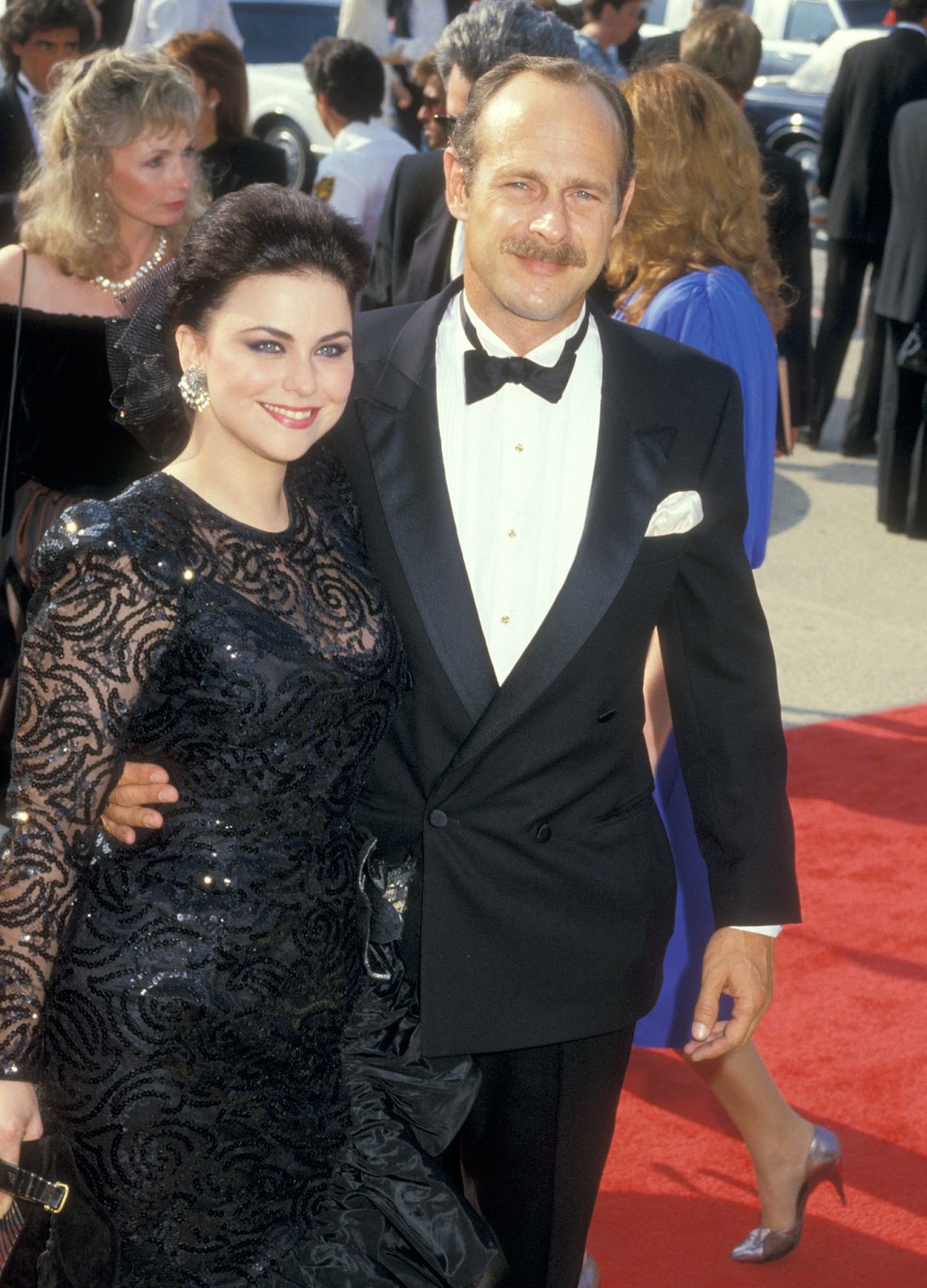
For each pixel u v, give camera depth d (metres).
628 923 2.14
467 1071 2.07
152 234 3.13
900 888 4.02
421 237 4.16
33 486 3.01
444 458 2.10
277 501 1.91
